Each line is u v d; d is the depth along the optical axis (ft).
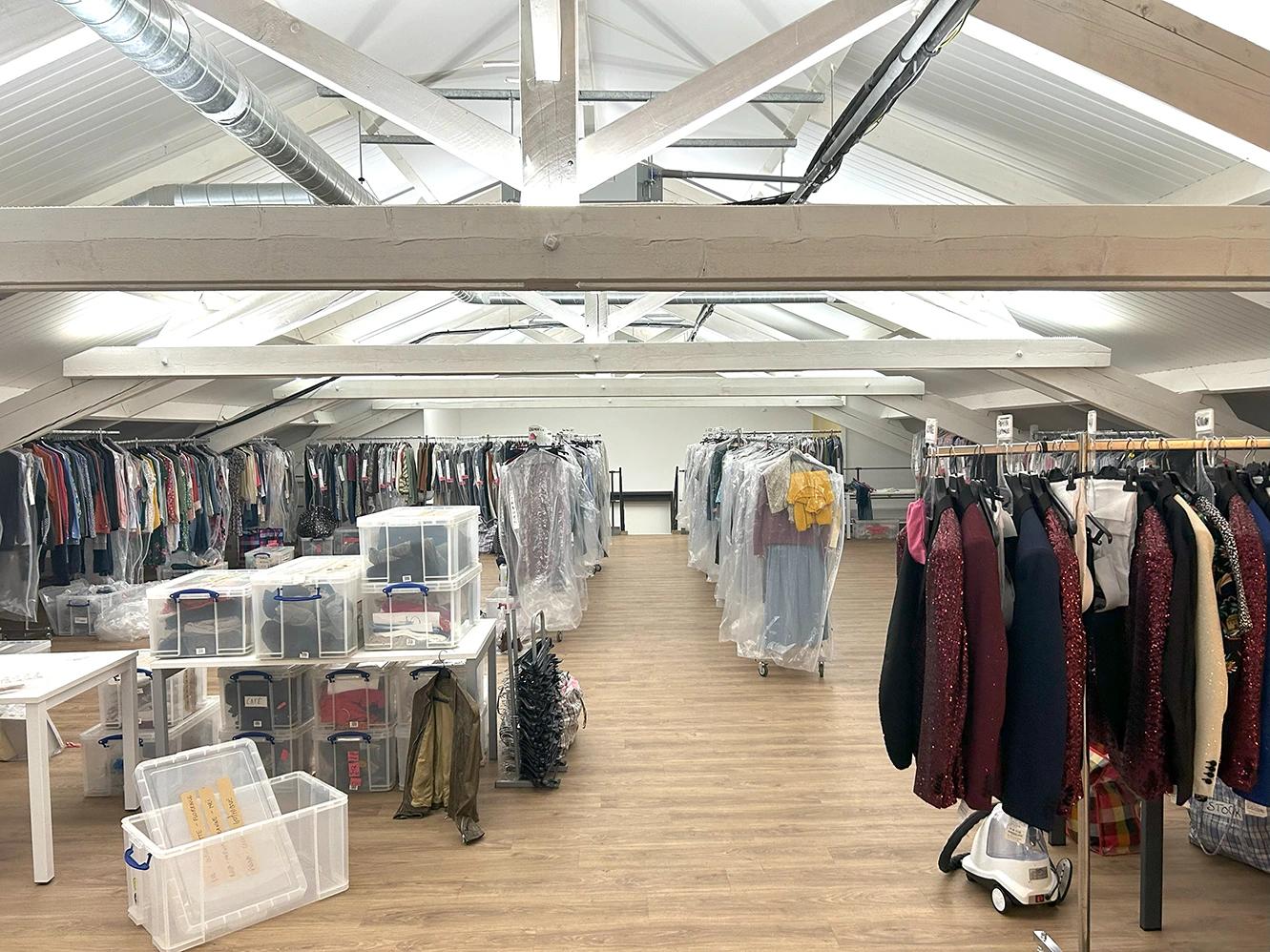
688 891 10.13
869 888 10.17
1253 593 7.61
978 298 22.04
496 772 13.75
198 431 35.55
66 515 23.17
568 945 9.07
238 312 21.22
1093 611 8.29
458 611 13.00
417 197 21.79
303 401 33.40
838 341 22.21
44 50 9.73
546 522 21.99
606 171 10.59
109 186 14.29
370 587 12.73
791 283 10.34
